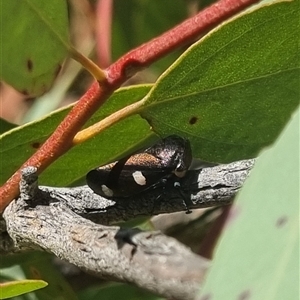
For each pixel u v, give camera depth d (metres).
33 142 0.05
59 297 0.06
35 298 0.06
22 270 0.06
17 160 0.05
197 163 0.06
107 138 0.05
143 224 0.05
